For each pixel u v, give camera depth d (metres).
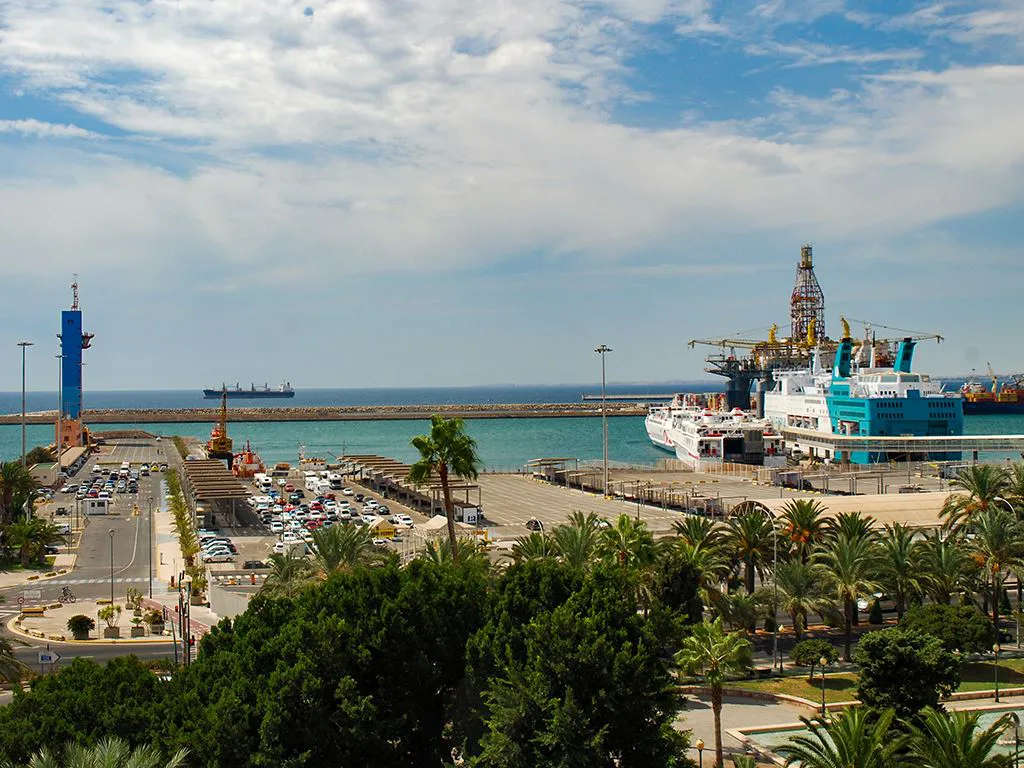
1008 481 92.12
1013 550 77.31
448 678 50.06
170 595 99.31
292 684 42.84
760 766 52.66
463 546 76.00
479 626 51.22
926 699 52.88
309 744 42.62
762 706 63.53
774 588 74.56
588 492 184.75
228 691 42.91
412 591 49.28
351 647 46.44
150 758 35.62
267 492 185.00
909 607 76.56
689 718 61.06
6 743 38.47
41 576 109.31
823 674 63.22
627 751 44.50
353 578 52.00
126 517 154.38
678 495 162.25
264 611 51.06
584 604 49.06
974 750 39.16
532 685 43.44
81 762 34.53
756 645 77.75
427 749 48.16
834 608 73.81
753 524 82.25
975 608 78.19
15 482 128.75
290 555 76.62
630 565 70.19
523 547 75.44
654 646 47.12
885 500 109.69
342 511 155.38
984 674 69.62
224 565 113.75
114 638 81.75
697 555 71.75
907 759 44.84
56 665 71.50
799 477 178.38
